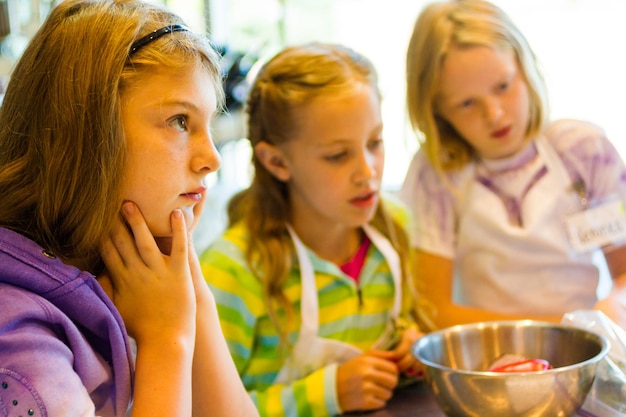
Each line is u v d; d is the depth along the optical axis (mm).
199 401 898
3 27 1685
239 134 2033
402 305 1301
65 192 734
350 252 1265
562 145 1427
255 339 1214
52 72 733
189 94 757
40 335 673
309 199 1192
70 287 734
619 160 1428
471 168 1459
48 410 651
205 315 907
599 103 2727
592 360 867
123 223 799
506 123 1351
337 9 2861
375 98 1168
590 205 1417
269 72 1216
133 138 743
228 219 1315
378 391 1116
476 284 1486
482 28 1335
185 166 772
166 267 806
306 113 1143
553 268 1432
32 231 753
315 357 1204
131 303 812
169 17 794
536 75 1384
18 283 714
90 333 771
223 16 2570
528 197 1424
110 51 727
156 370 777
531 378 840
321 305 1222
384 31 2871
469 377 860
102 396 773
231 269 1188
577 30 2734
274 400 1149
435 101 1403
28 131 748
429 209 1479
